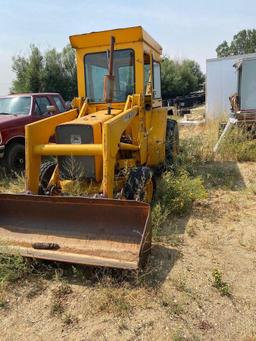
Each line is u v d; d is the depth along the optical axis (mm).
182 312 3176
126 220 3893
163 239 4500
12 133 7988
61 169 4902
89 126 4676
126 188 4836
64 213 4098
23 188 6688
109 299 3336
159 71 7242
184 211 5402
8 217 4297
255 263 3955
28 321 3139
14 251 3830
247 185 6879
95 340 2889
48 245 3893
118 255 3701
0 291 3512
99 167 4766
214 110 16828
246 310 3195
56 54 30797
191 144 9297
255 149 9047
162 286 3537
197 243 4445
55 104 9555
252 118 10391
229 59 16625
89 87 6051
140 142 5641
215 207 5672
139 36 5613
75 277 3713
